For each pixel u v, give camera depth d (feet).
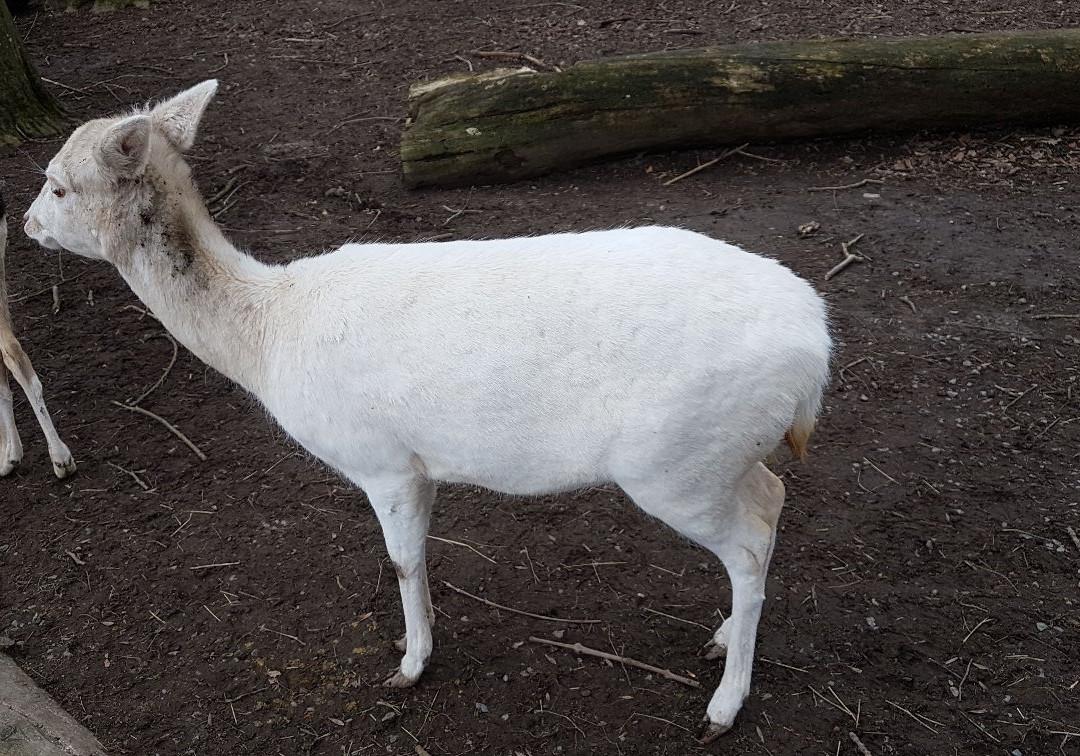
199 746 11.10
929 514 13.80
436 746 10.94
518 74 23.63
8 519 14.64
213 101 28.84
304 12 36.17
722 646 11.75
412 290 9.90
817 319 9.48
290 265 10.93
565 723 11.12
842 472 14.65
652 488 9.53
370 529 14.21
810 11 32.50
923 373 16.60
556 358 9.26
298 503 14.76
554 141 23.20
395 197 23.18
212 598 13.14
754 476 10.68
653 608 12.66
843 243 20.13
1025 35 23.52
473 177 23.32
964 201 21.54
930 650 11.76
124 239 10.64
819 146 24.14
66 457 15.30
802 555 13.23
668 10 33.45
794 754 10.59
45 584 13.44
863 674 11.50
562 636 12.28
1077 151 23.21
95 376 17.78
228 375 11.17
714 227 20.88
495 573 13.35
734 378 9.04
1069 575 12.68
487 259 9.97
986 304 18.20
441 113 23.22
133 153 10.22
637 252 9.63
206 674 12.02
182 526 14.39
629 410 9.14
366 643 12.35
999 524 13.56
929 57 23.08
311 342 10.09
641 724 11.05
